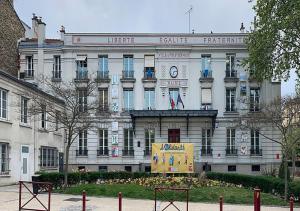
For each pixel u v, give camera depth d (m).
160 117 43.38
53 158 38.31
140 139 43.56
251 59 28.03
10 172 29.19
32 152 33.22
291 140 32.78
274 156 43.19
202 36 44.12
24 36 45.69
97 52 44.16
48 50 44.19
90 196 22.91
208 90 44.03
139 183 26.72
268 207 20.23
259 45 27.28
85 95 31.83
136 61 44.09
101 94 43.88
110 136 43.44
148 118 43.66
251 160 43.38
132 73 43.97
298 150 41.03
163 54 44.03
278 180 24.14
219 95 43.97
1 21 40.09
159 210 18.14
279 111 32.97
